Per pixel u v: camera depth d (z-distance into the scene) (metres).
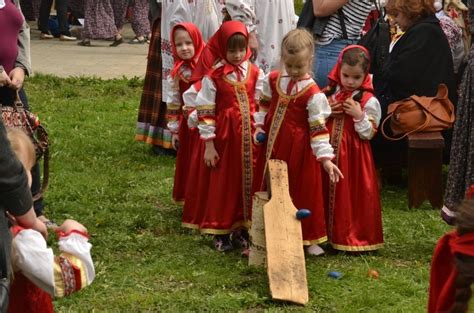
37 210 6.37
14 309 3.94
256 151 6.28
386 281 5.78
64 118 10.66
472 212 3.37
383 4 8.53
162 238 6.61
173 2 8.48
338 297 5.53
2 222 3.57
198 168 6.50
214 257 6.20
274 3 8.20
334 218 6.32
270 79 6.14
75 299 5.44
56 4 16.22
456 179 6.27
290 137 6.09
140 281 5.76
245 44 6.25
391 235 6.75
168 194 7.75
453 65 8.03
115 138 9.74
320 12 7.41
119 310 5.33
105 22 15.84
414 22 7.82
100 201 7.52
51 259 3.77
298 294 5.44
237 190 6.32
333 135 6.32
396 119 7.47
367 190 6.34
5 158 3.52
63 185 7.88
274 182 5.86
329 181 6.32
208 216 6.36
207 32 8.36
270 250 5.60
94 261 6.07
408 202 7.53
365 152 6.35
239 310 5.34
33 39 16.39
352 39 7.53
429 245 6.55
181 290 5.62
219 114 6.29
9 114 5.75
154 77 9.05
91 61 14.40
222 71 6.25
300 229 5.73
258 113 6.21
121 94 12.25
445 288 3.56
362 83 6.31
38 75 12.82
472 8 6.17
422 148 7.36
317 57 7.49
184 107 6.53
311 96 6.00
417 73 7.71
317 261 6.20
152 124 9.05
